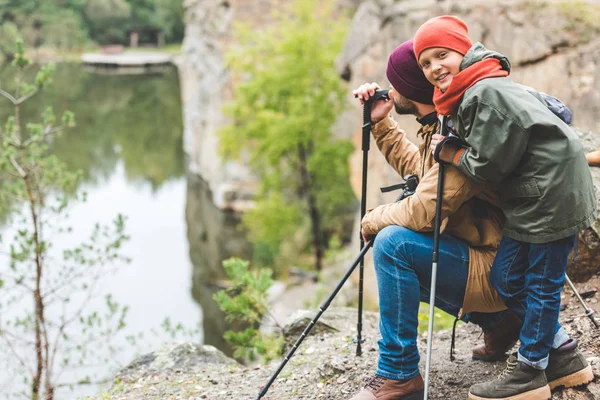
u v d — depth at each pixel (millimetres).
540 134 2303
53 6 83625
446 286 2646
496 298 2652
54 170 7133
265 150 19594
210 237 24719
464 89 2379
